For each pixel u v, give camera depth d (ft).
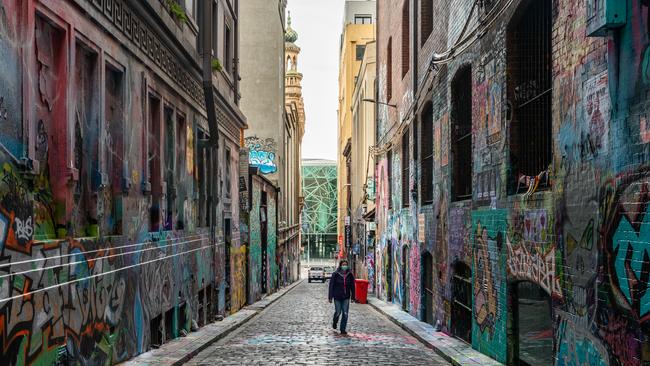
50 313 23.98
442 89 53.67
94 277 28.86
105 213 31.32
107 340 30.78
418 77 67.21
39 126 24.29
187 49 46.88
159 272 40.93
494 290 38.40
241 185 83.46
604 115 23.38
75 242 26.55
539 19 33.32
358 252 158.20
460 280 48.08
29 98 22.36
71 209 26.73
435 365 38.45
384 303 91.81
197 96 53.52
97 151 29.84
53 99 25.75
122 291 33.12
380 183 105.19
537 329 32.01
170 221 44.75
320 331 57.21
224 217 67.82
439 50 54.95
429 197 64.13
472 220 43.55
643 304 20.35
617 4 21.38
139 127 36.27
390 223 92.48
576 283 25.96
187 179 49.96
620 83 21.95
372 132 143.43
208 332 51.16
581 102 25.54
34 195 23.48
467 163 48.06
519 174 35.47
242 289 84.38
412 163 70.23
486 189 40.06
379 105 107.14
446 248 52.29
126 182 33.42
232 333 55.21
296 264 242.17
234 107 69.72
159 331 41.96
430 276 61.93
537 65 34.45
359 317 74.38
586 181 25.02
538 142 33.68
